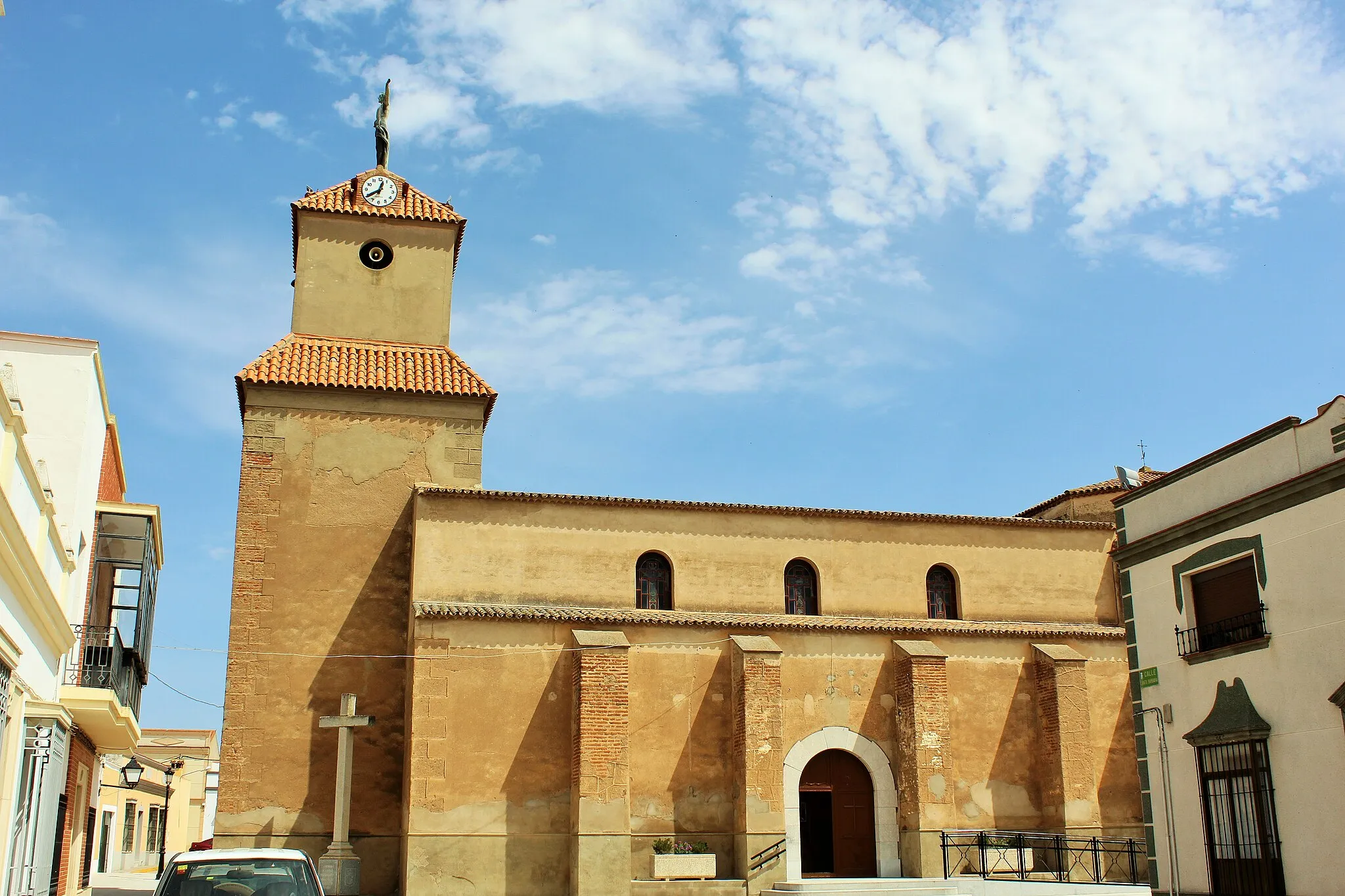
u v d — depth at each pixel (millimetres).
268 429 30188
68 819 23891
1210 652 19625
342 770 26422
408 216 34188
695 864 26484
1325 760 17375
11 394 15797
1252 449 19547
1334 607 17516
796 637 29266
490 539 29062
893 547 31828
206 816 69438
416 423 31250
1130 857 29266
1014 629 30828
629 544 30000
